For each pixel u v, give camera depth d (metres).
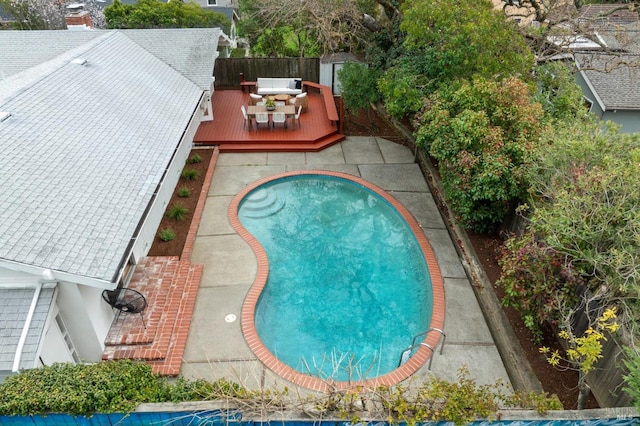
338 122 17.44
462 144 10.57
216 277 10.22
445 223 12.46
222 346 8.50
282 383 7.77
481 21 12.11
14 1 28.53
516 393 6.16
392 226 12.79
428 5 12.67
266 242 11.88
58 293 7.04
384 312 9.74
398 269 11.07
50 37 17.02
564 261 7.36
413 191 13.89
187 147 14.91
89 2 33.06
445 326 9.16
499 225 11.54
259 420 5.65
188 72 16.70
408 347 8.87
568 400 7.47
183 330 8.73
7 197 7.37
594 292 7.25
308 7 17.19
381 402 5.73
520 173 9.48
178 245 11.13
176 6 25.80
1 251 6.39
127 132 11.03
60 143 9.38
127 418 5.71
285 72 21.70
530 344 8.59
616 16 21.12
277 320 9.45
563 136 8.61
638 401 5.23
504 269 8.20
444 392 5.85
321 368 7.61
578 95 12.39
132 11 25.05
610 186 6.81
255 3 21.73
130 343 8.27
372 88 16.44
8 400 5.46
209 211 12.65
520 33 14.87
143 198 8.92
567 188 7.77
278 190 14.28
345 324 9.41
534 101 11.67
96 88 12.32
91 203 8.16
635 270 6.07
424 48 14.68
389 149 16.59
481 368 8.26
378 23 19.92
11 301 6.75
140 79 14.37
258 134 16.91
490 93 10.74
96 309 7.84
